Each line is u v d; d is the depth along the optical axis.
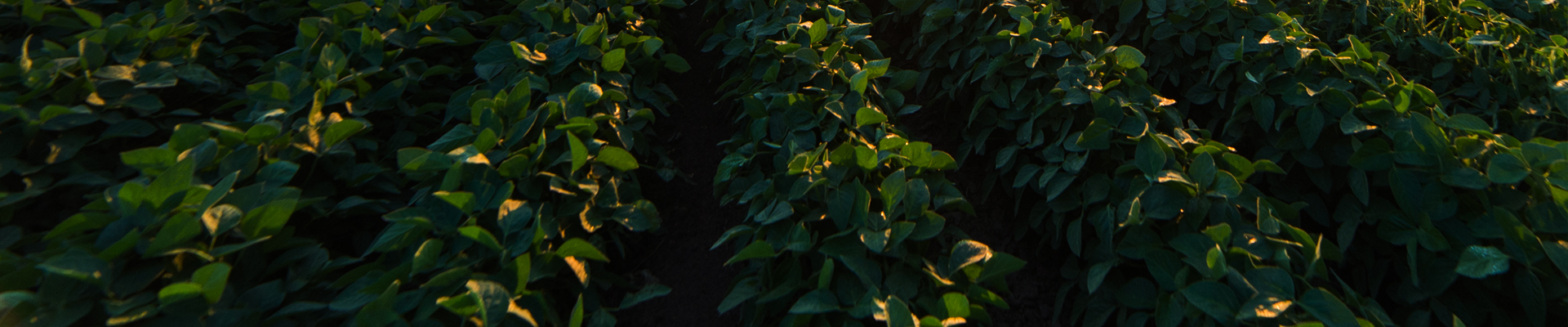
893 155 2.44
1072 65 2.89
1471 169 2.17
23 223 2.17
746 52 3.56
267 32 3.30
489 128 2.46
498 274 2.01
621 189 2.72
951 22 3.63
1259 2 3.29
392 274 1.97
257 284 1.95
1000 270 2.13
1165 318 2.03
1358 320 1.73
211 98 2.96
